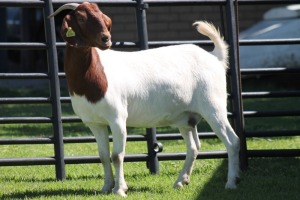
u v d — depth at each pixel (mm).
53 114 10211
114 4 10406
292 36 21125
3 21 24109
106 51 8812
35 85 23641
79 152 12555
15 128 15281
